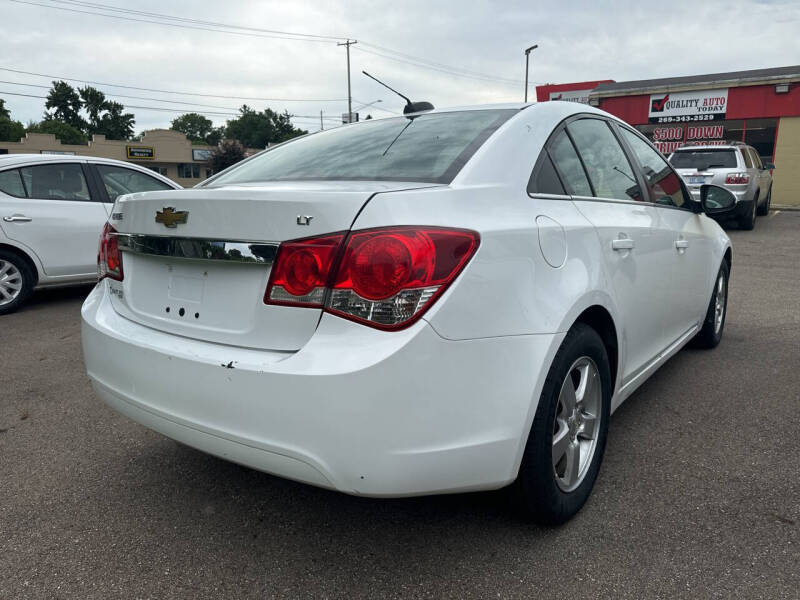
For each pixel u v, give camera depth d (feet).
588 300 7.25
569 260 7.20
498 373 6.09
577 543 7.07
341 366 5.50
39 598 6.35
